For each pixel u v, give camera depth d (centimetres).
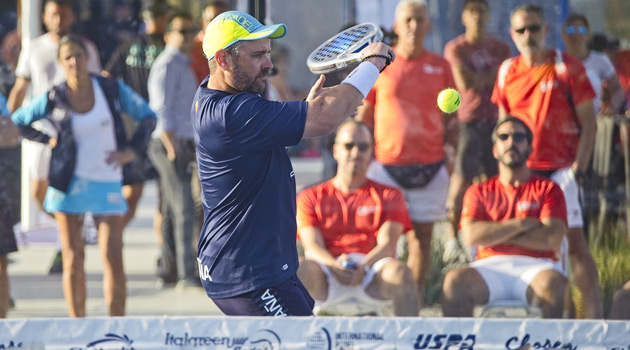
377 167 1600
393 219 1409
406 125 1577
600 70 1680
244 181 898
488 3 1670
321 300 1362
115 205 1477
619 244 1562
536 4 1697
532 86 1516
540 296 1320
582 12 1852
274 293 926
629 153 1591
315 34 1998
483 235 1379
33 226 2273
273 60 1814
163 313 1631
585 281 1449
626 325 810
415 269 1562
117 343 800
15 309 1619
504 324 807
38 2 2170
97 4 2302
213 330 802
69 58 1444
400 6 1591
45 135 1497
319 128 859
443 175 1589
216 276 933
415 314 1341
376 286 1359
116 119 1486
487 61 1628
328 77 1178
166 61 1766
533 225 1366
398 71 1583
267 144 863
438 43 1823
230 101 864
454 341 808
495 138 1405
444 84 1598
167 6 1895
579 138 1512
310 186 1467
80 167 1450
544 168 1507
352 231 1416
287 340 802
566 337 814
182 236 1819
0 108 1495
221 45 873
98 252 2091
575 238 1463
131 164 1877
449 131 1596
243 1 1611
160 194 1958
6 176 1524
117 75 1889
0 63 2189
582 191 1509
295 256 963
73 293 1469
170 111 1767
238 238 916
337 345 805
